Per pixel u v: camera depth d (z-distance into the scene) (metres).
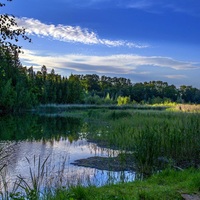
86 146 19.02
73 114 59.22
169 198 6.45
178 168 10.45
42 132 27.09
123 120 28.73
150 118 25.25
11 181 10.12
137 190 6.96
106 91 124.06
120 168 12.40
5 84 62.53
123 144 17.12
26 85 74.75
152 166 11.20
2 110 63.66
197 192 6.92
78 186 6.83
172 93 114.69
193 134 12.96
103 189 7.04
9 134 24.70
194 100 104.94
